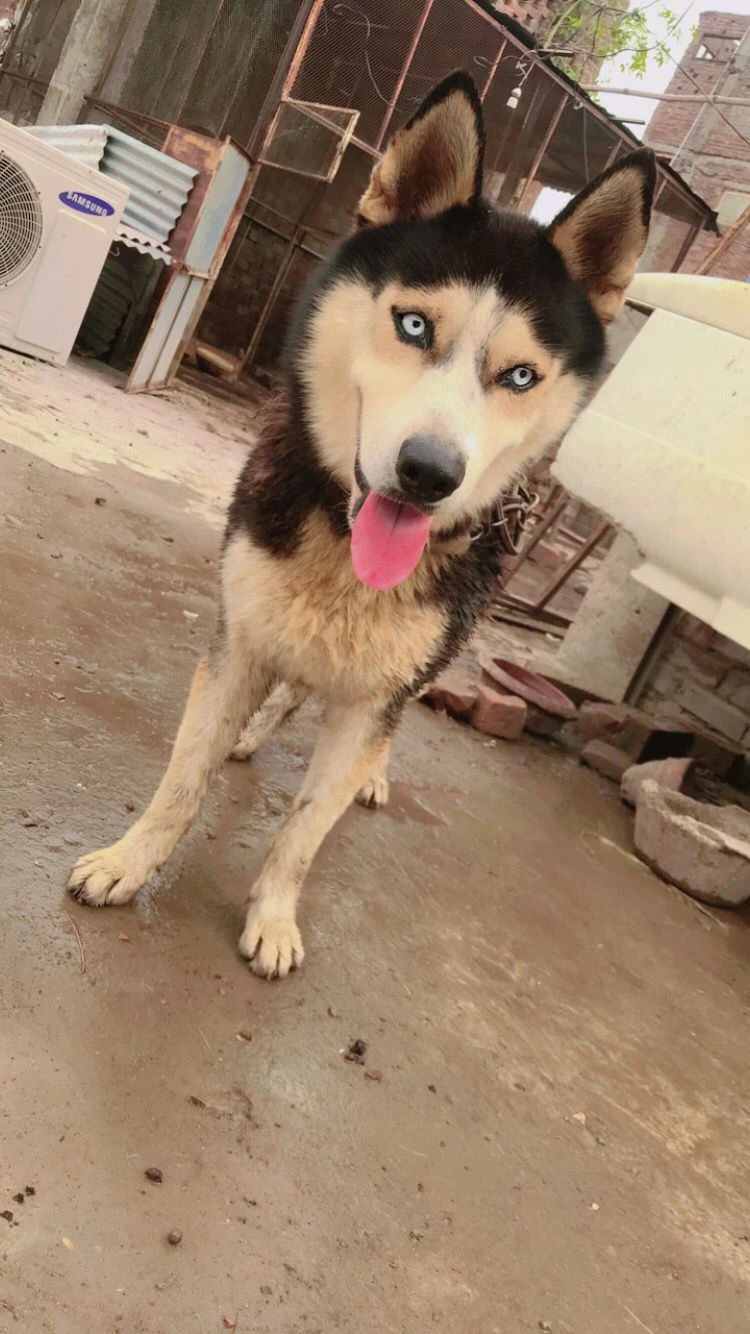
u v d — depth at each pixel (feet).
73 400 9.14
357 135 14.47
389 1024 3.63
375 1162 2.96
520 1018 4.00
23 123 17.13
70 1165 2.41
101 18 14.19
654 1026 4.37
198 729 3.54
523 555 11.03
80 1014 2.90
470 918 4.52
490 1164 3.20
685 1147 3.72
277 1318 2.31
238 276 19.17
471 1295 2.64
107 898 3.42
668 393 6.64
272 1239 2.52
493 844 5.38
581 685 8.91
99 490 7.04
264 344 19.86
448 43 12.89
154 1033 2.99
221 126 14.70
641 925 5.24
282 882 3.67
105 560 5.98
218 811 4.40
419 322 3.07
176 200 10.81
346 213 19.27
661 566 6.89
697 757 8.19
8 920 3.11
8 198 9.07
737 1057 4.42
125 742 4.34
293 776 5.03
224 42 14.08
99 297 12.00
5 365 9.18
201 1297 2.26
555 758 7.38
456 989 3.99
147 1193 2.45
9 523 5.72
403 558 3.06
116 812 3.88
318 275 3.51
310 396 3.40
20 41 17.48
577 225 3.30
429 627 3.45
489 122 14.40
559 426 3.59
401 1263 2.64
